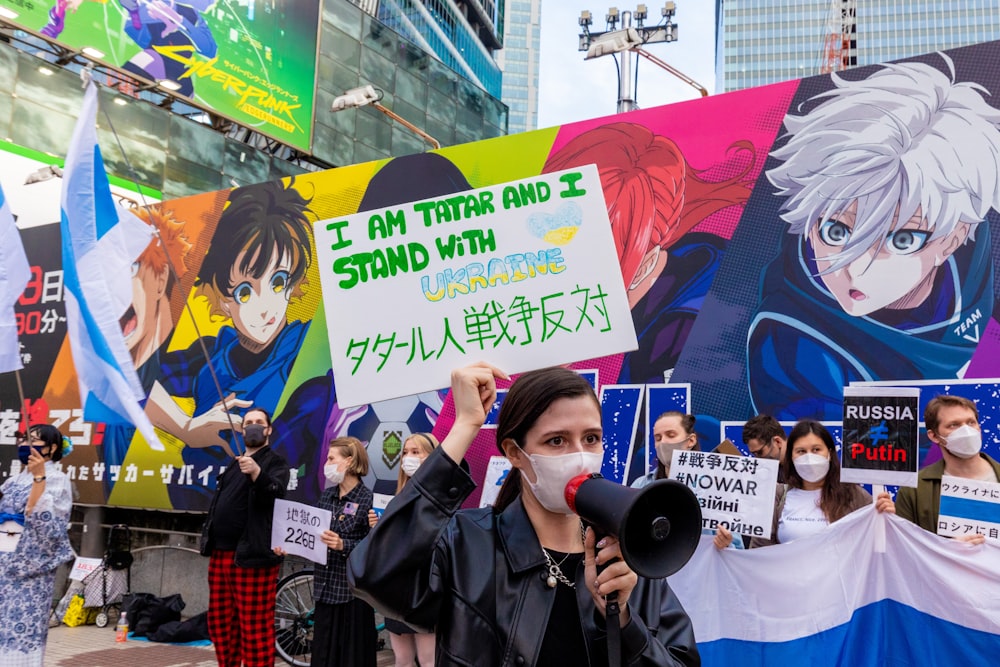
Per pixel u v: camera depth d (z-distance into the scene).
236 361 7.86
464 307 2.00
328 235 2.09
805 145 5.40
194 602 8.02
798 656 3.74
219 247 8.16
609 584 1.29
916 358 4.88
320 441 7.23
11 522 5.02
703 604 3.97
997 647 3.41
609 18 15.18
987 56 4.87
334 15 22.28
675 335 5.69
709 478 4.03
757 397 5.33
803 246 5.33
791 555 3.85
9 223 5.65
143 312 8.53
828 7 93.81
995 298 4.69
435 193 6.91
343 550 5.17
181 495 7.97
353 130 22.59
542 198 2.02
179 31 16.98
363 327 2.03
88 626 8.15
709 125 5.78
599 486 1.31
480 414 1.62
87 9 15.20
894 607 3.65
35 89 14.75
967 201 4.84
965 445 3.93
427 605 1.50
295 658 6.54
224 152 18.73
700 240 5.70
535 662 1.39
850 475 3.71
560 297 1.95
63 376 9.11
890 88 5.16
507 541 1.53
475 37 80.44
